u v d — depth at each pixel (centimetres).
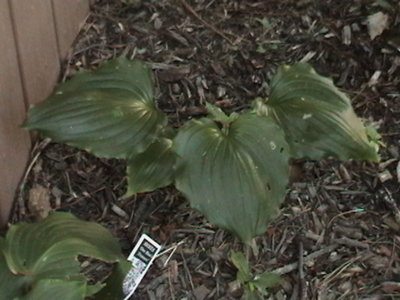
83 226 166
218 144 167
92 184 196
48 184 195
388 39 221
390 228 192
